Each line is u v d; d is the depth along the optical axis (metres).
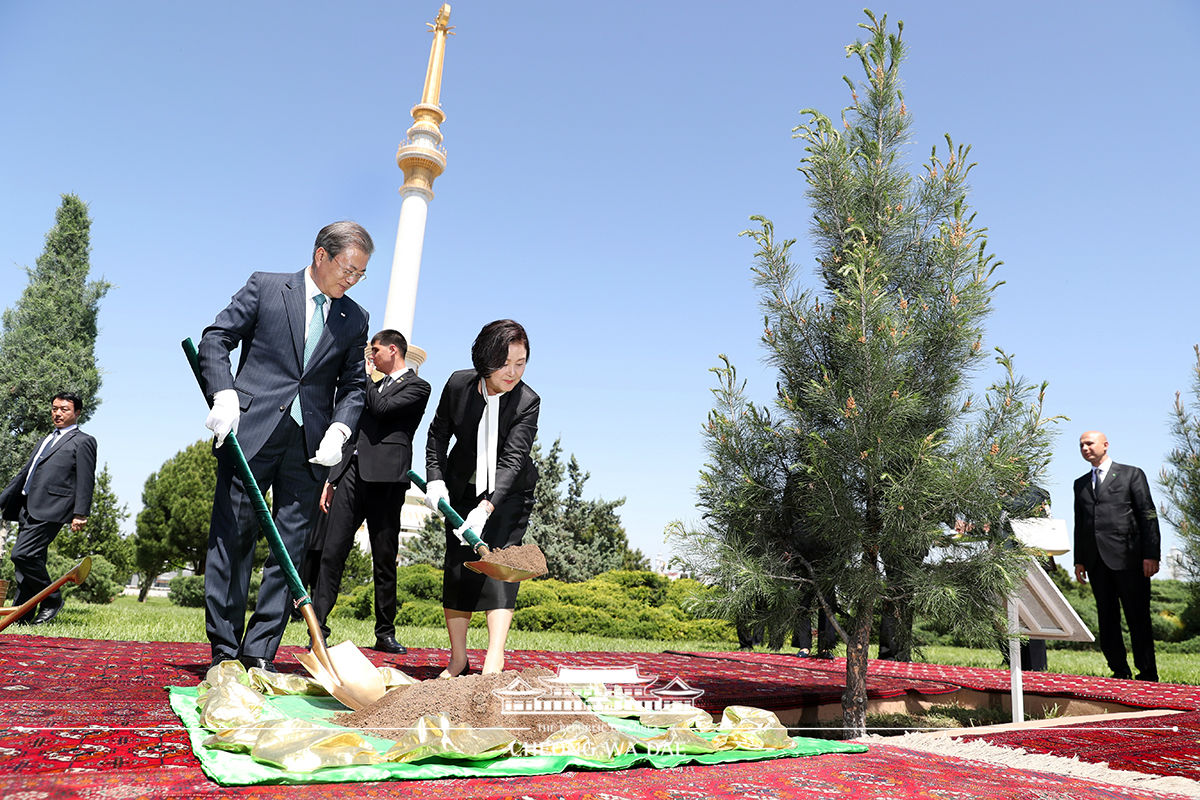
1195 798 1.98
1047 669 7.81
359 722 2.17
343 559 4.85
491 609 3.30
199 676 3.19
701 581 3.56
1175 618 13.11
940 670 6.33
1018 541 3.38
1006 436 3.35
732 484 3.70
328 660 2.62
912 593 3.37
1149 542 6.59
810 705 3.91
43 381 13.88
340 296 3.30
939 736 3.03
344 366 3.47
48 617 6.63
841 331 3.52
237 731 1.64
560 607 12.96
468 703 2.11
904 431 3.50
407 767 1.60
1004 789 1.83
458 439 3.48
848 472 3.47
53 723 1.93
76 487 6.81
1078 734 2.95
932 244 3.78
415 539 20.64
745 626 3.65
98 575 16.02
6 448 13.43
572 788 1.54
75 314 14.72
